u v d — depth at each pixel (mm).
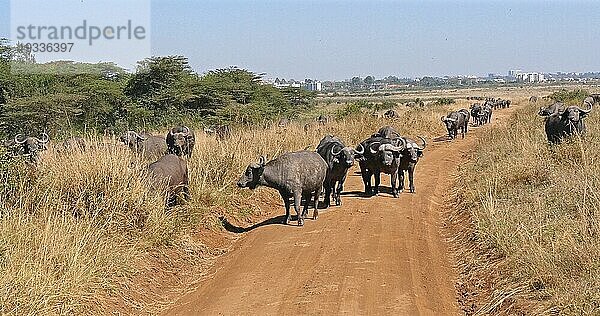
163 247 11133
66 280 8320
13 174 10461
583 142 16516
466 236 12172
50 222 9281
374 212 14414
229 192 14844
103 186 11172
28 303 7594
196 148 17312
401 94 158250
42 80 38969
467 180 17297
